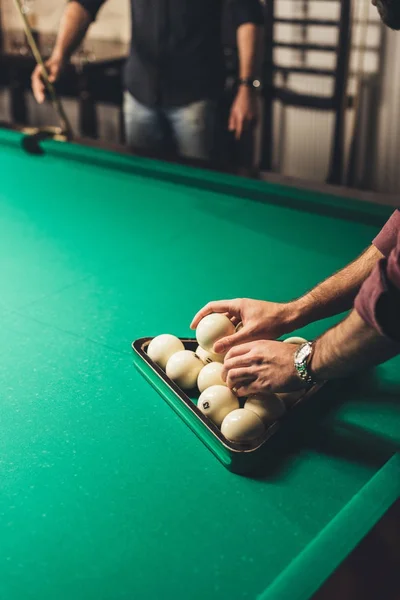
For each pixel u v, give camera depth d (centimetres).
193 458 115
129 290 173
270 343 120
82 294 172
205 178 223
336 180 412
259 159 447
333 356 110
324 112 428
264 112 414
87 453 117
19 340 152
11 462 115
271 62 416
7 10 495
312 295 136
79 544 99
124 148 246
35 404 130
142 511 105
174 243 197
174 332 155
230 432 112
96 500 107
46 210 220
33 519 104
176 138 330
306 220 206
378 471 106
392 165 422
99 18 471
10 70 454
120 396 132
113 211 218
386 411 127
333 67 421
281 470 113
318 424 123
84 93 421
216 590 92
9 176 244
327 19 409
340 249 190
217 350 129
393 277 97
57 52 306
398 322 99
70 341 151
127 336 153
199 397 124
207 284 176
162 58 312
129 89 327
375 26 395
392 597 98
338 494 108
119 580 94
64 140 254
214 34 312
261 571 94
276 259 187
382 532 96
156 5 305
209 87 315
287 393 122
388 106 410
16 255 193
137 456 116
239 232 202
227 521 103
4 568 96
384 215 196
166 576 94
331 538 93
